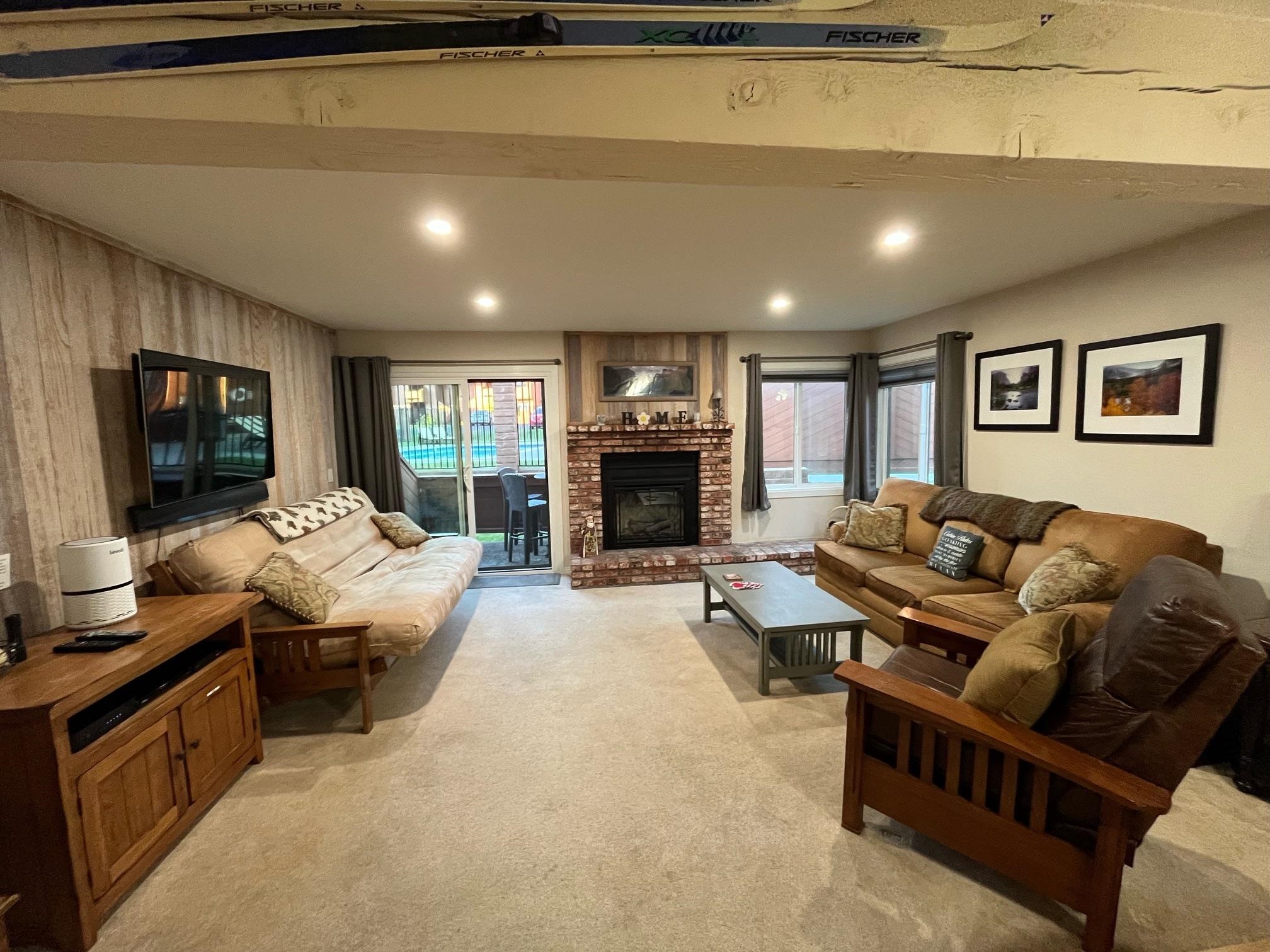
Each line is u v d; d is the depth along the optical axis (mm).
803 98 910
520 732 2359
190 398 2479
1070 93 983
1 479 1761
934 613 2734
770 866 1610
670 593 4340
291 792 1976
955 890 1521
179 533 2592
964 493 3539
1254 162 1045
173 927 1436
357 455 4477
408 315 3977
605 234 2326
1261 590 2289
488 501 6688
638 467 5012
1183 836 1688
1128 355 2762
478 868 1619
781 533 5371
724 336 5043
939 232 2391
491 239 2355
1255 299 2258
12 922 1354
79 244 2074
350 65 814
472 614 3895
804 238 2434
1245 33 1012
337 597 2744
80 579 1754
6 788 1315
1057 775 1354
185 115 803
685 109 879
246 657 2109
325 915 1463
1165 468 2629
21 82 782
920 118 945
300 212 2004
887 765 1661
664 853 1666
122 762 1501
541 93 847
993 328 3645
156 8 779
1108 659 1383
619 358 4910
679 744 2244
